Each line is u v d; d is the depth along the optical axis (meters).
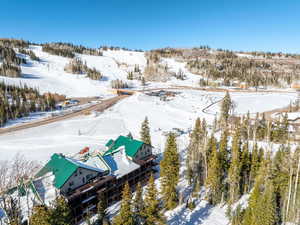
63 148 47.56
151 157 36.50
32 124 65.31
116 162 32.38
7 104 72.00
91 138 55.06
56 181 25.08
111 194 30.20
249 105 101.50
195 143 38.62
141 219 21.86
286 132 53.88
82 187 26.28
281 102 108.31
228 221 26.94
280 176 27.03
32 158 41.59
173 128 63.47
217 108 92.81
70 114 78.31
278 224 23.31
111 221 24.69
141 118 74.94
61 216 18.08
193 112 84.62
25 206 22.44
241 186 33.66
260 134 55.59
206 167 34.59
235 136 40.19
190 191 33.72
